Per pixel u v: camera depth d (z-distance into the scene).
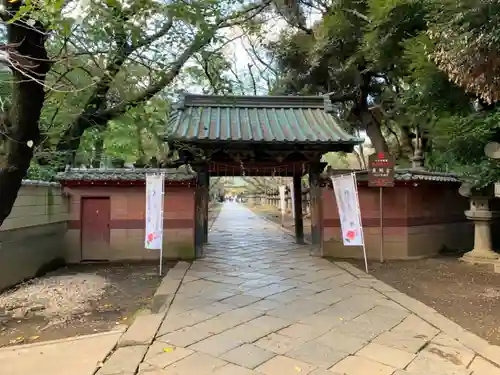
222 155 9.95
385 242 8.60
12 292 5.52
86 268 7.68
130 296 5.54
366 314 4.63
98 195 8.30
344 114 14.21
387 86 12.12
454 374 3.09
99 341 3.72
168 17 4.62
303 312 4.71
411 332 4.02
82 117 6.86
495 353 3.43
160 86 5.95
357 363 3.28
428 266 7.75
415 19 7.00
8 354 3.42
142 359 3.33
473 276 6.82
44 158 7.74
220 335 3.92
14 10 3.47
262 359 3.35
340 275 6.87
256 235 13.73
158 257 8.41
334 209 8.77
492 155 6.18
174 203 8.55
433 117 8.09
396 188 8.65
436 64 5.48
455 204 9.74
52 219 7.37
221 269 7.44
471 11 4.16
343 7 9.52
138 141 6.51
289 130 9.04
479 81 4.83
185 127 8.72
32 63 3.65
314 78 12.76
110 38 4.57
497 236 10.11
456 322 4.41
